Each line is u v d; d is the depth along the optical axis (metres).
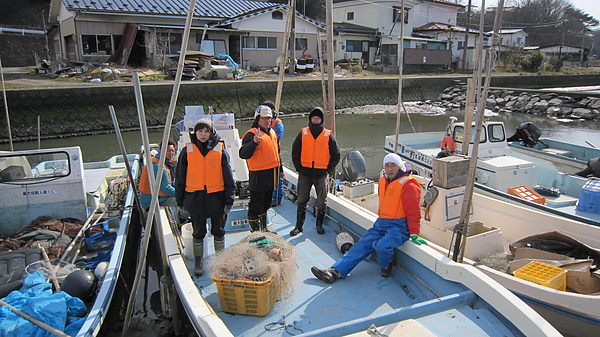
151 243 7.06
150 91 19.50
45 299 3.84
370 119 22.72
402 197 4.13
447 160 5.34
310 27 31.19
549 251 5.15
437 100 29.59
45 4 43.03
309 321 3.61
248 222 5.13
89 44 25.05
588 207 6.83
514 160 8.56
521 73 37.62
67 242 5.30
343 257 4.30
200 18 27.12
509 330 3.24
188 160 4.08
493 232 5.15
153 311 5.18
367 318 3.23
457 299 3.53
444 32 37.34
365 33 34.66
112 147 16.16
